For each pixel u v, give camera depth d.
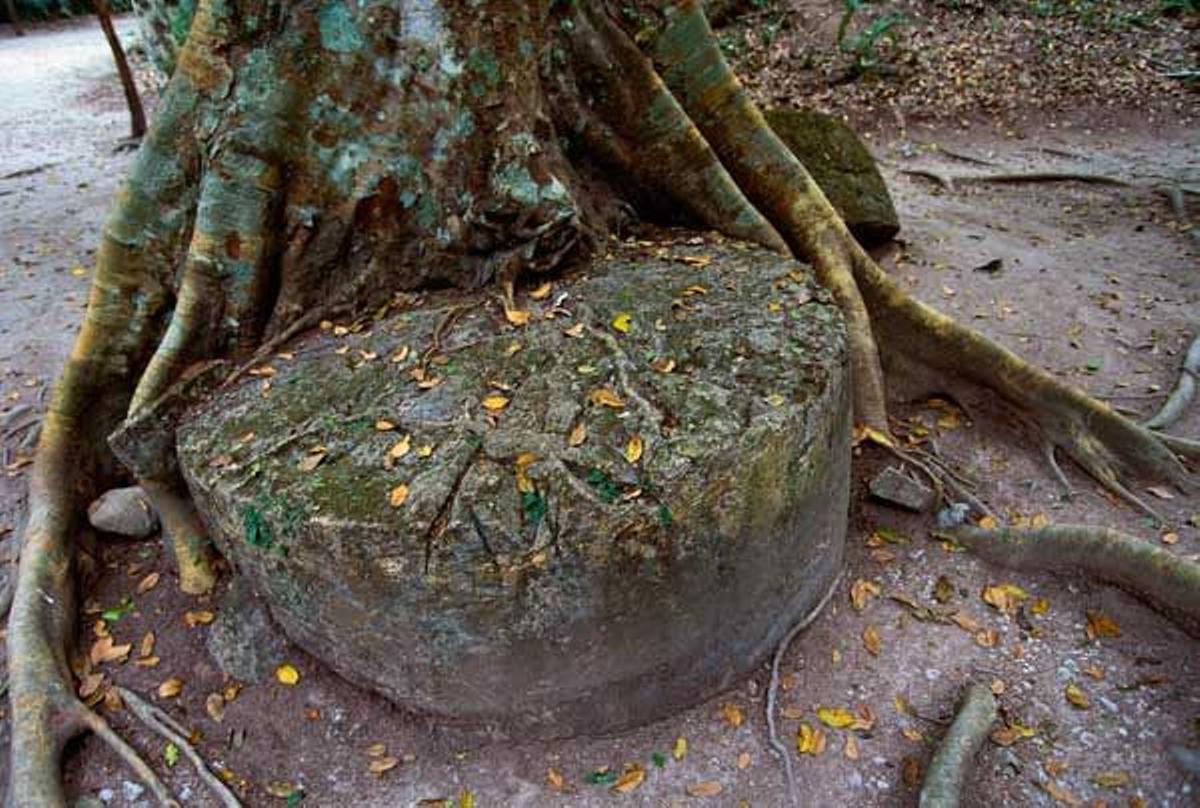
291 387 3.15
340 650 2.94
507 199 3.40
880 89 11.54
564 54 3.83
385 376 3.11
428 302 3.55
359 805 2.88
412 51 3.31
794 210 4.39
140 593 3.58
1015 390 4.32
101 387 3.78
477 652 2.72
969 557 3.76
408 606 2.63
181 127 3.42
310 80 3.32
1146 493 4.10
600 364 3.03
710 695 3.14
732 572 2.87
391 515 2.55
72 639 3.35
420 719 3.03
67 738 3.03
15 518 4.05
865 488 4.04
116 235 3.58
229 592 3.35
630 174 4.12
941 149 9.94
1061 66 11.59
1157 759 2.98
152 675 3.27
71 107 14.33
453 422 2.83
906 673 3.27
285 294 3.56
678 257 3.81
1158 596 3.37
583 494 2.56
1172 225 7.29
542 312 3.34
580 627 2.69
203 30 3.25
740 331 3.21
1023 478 4.19
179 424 3.21
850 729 3.07
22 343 5.68
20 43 21.16
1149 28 12.14
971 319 5.57
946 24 12.75
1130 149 9.51
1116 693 3.20
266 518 2.67
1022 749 3.03
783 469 2.84
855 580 3.65
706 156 4.11
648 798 2.87
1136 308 5.72
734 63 12.42
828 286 4.29
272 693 3.14
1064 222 7.49
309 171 3.41
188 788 2.93
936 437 4.39
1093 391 4.85
